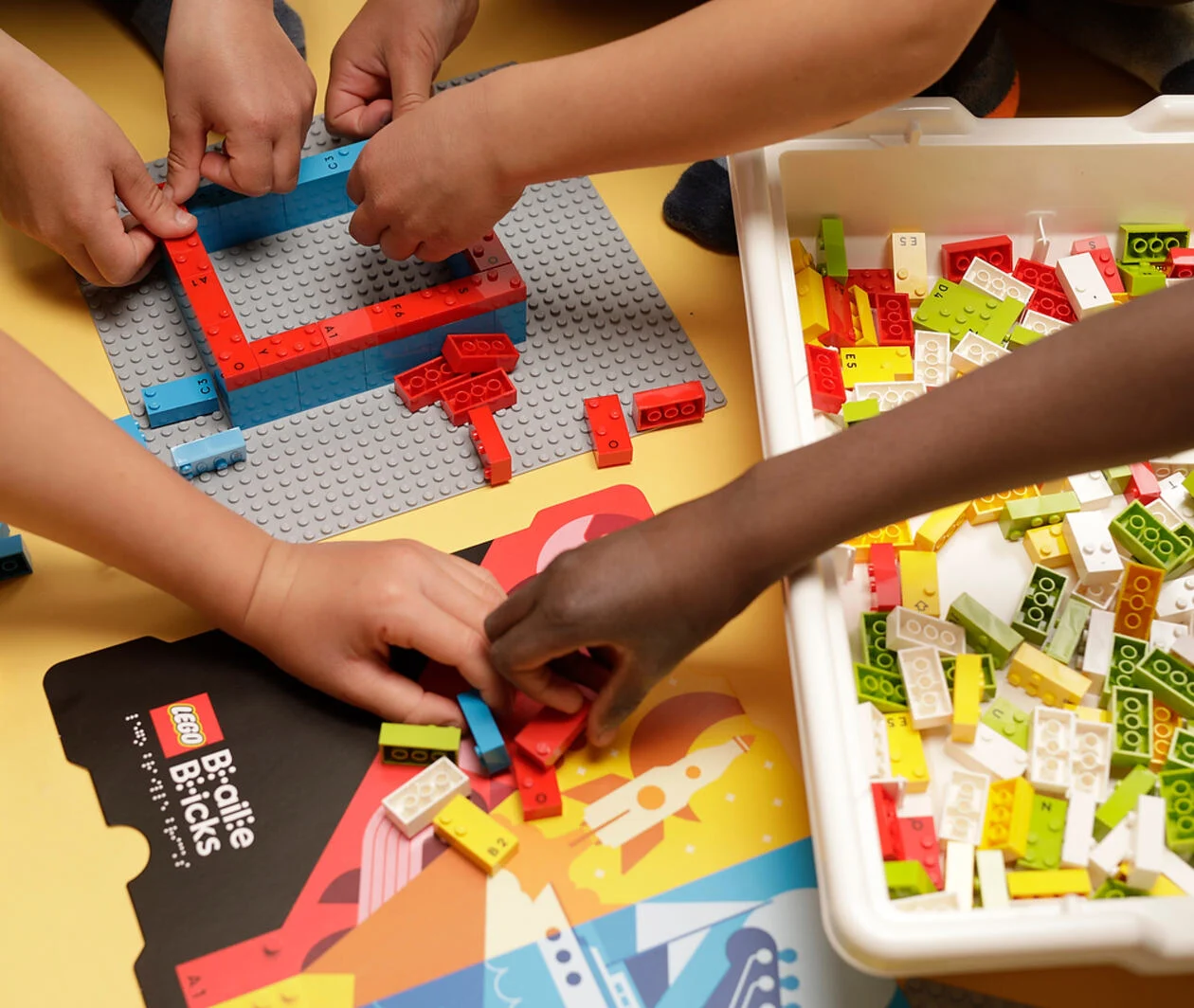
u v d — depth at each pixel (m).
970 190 1.06
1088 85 1.25
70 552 0.91
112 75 1.18
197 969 0.76
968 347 1.00
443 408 1.00
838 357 0.98
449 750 0.82
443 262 1.05
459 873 0.80
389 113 1.10
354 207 1.08
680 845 0.81
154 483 0.82
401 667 0.87
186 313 1.01
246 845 0.80
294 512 0.93
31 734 0.84
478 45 1.23
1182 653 0.87
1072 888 0.77
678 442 1.00
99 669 0.87
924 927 0.65
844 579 0.89
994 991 0.77
